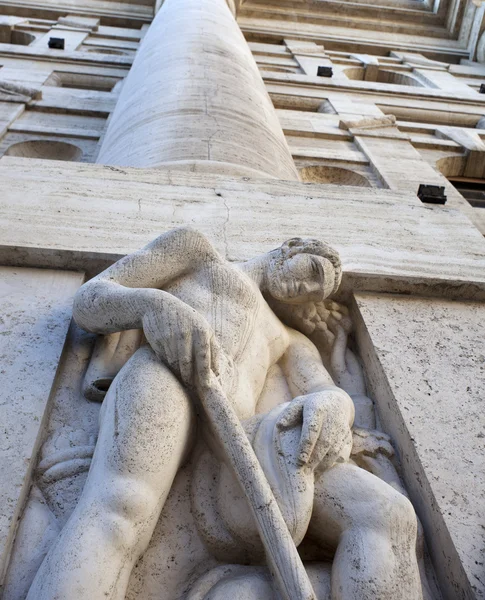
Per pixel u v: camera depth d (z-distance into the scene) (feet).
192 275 9.62
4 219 12.05
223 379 8.28
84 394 9.14
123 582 6.48
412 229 14.02
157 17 33.99
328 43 59.93
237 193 14.33
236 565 7.21
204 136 17.43
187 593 6.97
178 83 21.12
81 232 12.00
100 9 57.77
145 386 7.61
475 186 35.40
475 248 13.57
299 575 6.17
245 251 12.22
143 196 13.60
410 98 45.68
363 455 9.06
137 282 9.26
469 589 7.00
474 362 10.53
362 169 31.27
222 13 32.91
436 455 8.65
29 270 11.41
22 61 43.55
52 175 13.96
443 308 11.93
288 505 7.06
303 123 36.40
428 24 64.23
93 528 6.51
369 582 6.33
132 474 7.01
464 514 7.86
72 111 35.58
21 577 6.87
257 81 25.07
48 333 9.91
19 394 8.73
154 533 7.52
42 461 8.08
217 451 7.80
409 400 9.54
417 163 31.91
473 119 43.45
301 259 10.02
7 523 7.11
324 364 10.93
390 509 6.91
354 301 11.84
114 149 18.84
